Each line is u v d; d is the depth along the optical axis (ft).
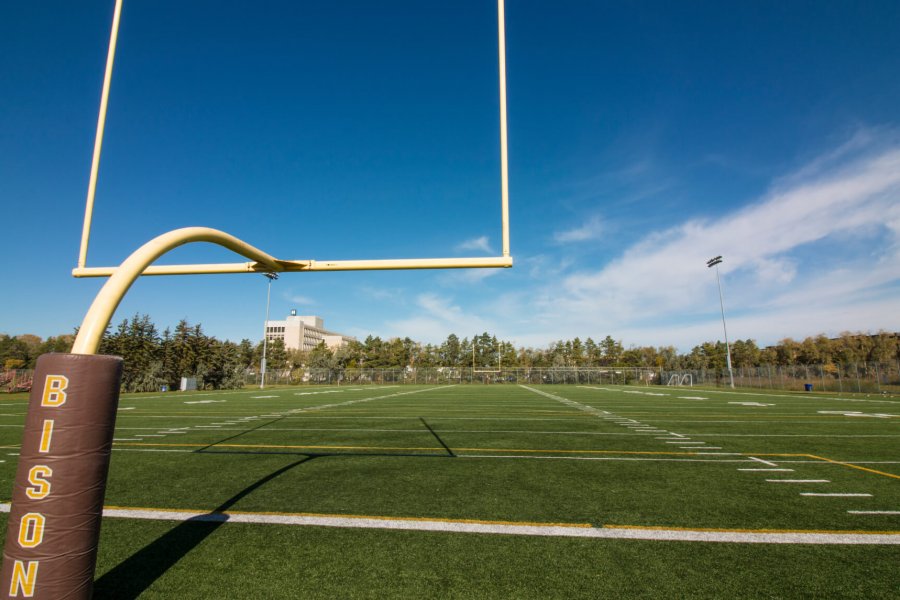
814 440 24.53
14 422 32.71
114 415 6.51
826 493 14.43
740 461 19.08
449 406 47.34
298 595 7.95
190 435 26.09
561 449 21.74
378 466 17.98
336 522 11.65
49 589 5.74
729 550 10.01
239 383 114.21
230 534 10.82
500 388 99.71
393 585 8.33
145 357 95.30
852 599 7.91
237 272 12.80
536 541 10.46
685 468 17.78
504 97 13.20
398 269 12.53
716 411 41.32
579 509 12.75
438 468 17.65
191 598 7.82
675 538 10.68
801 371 93.97
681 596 7.98
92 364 6.17
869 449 21.88
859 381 81.10
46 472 5.86
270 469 17.42
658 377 135.95
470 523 11.60
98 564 9.17
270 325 327.26
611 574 8.83
